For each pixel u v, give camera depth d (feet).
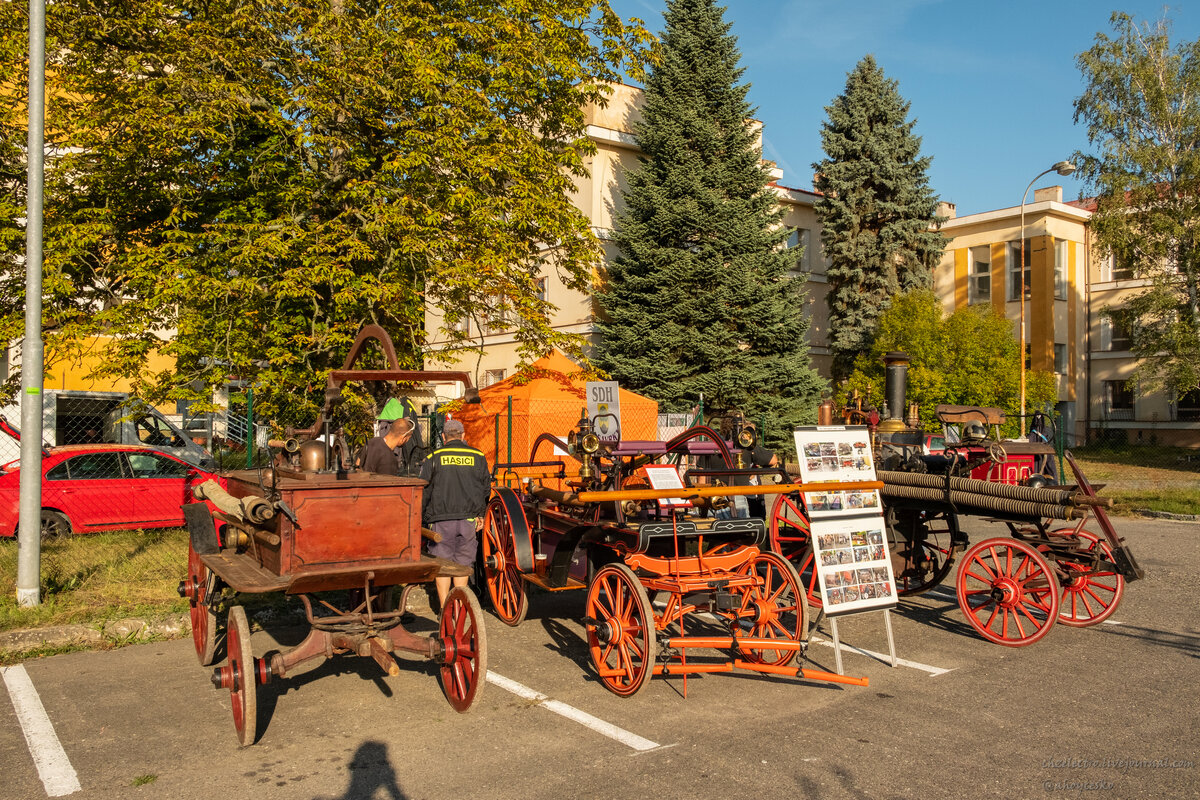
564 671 19.86
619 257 68.39
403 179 38.81
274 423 32.42
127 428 48.42
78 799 12.87
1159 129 83.51
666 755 14.65
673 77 69.36
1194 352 80.33
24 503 23.06
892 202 86.43
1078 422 106.52
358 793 13.12
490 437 46.55
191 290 32.48
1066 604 27.04
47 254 34.60
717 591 18.51
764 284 68.33
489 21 40.27
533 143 40.19
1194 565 33.55
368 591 16.06
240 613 15.38
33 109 23.84
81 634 21.52
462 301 40.83
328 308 38.55
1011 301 103.60
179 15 38.01
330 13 37.19
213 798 12.92
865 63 86.79
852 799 12.91
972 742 15.29
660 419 62.44
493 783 13.48
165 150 35.22
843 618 25.50
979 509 23.53
